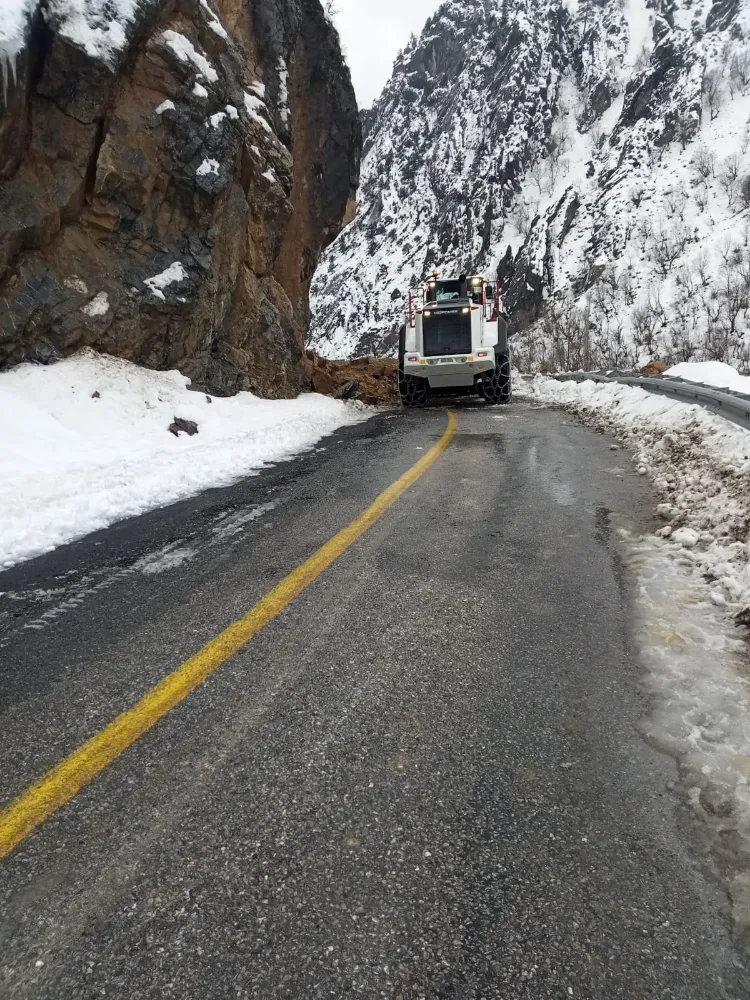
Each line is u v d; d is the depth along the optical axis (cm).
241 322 1398
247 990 131
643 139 17575
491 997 129
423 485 637
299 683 259
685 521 463
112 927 147
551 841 173
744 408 681
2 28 827
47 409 848
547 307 14825
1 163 884
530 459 766
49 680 269
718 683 251
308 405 1446
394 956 139
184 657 285
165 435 916
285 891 157
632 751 212
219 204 1234
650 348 10950
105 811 186
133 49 1043
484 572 384
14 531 488
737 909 150
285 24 1636
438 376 1516
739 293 11112
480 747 215
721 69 17512
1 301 905
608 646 287
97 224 1038
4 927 147
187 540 479
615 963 137
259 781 199
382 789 194
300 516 534
